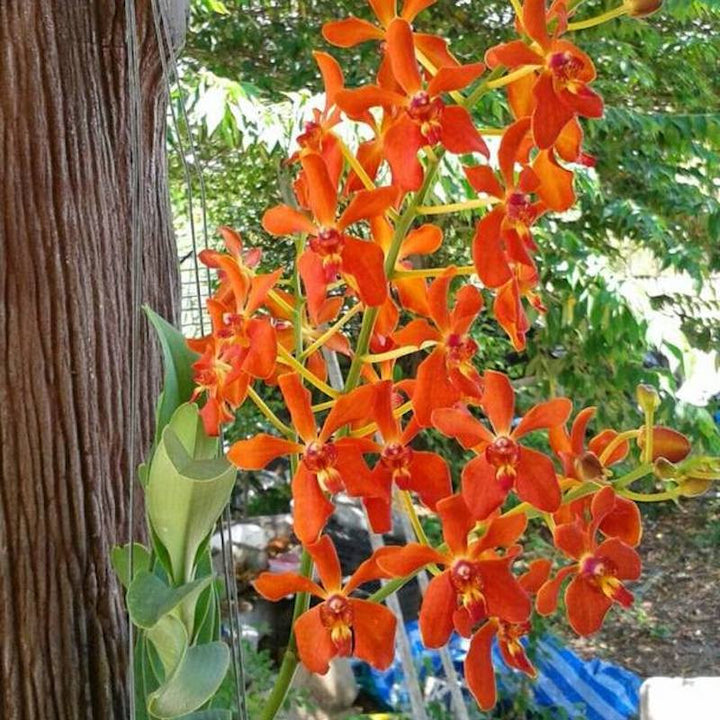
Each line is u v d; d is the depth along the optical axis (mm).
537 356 1563
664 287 2230
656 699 1023
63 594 591
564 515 460
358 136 1105
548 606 443
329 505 434
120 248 624
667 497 454
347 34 468
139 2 618
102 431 607
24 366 584
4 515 582
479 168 444
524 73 437
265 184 1864
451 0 1787
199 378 464
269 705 467
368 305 438
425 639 425
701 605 2160
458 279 1470
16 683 582
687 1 1623
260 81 1827
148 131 655
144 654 521
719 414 2371
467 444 432
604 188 1698
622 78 1829
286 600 1666
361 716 1325
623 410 1565
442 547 436
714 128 1552
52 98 587
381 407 435
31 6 579
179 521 475
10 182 579
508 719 1444
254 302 450
